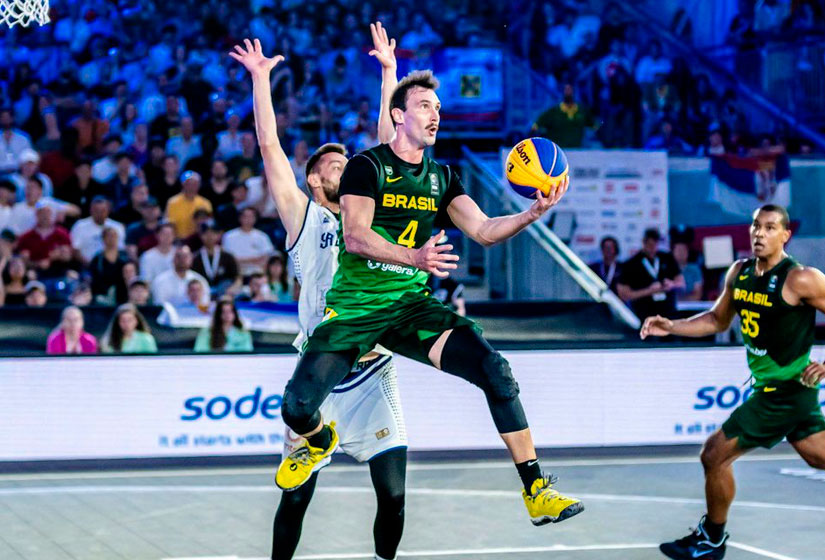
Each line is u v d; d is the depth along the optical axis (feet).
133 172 40.50
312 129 46.37
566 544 19.85
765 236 18.20
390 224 13.75
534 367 28.27
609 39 52.08
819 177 44.62
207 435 27.76
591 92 49.78
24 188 39.11
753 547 19.53
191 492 24.52
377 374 15.64
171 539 20.24
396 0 54.90
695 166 43.32
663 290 38.14
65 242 37.14
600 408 28.53
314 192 16.20
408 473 26.50
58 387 27.40
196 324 33.47
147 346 32.17
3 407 27.20
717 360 29.04
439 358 13.79
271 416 27.96
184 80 45.93
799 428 18.49
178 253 35.40
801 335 18.11
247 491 24.61
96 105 43.88
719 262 41.24
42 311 32.53
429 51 47.42
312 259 15.85
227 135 42.91
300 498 15.89
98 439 27.43
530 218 13.43
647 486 24.94
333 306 14.25
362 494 24.31
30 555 19.07
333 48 52.21
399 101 13.80
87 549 19.49
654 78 50.24
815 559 18.69
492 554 19.15
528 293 38.91
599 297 35.04
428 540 20.15
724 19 54.29
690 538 18.76
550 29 53.26
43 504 23.29
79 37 49.55
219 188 40.50
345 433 15.60
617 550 19.40
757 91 50.96
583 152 41.11
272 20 52.31
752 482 25.40
